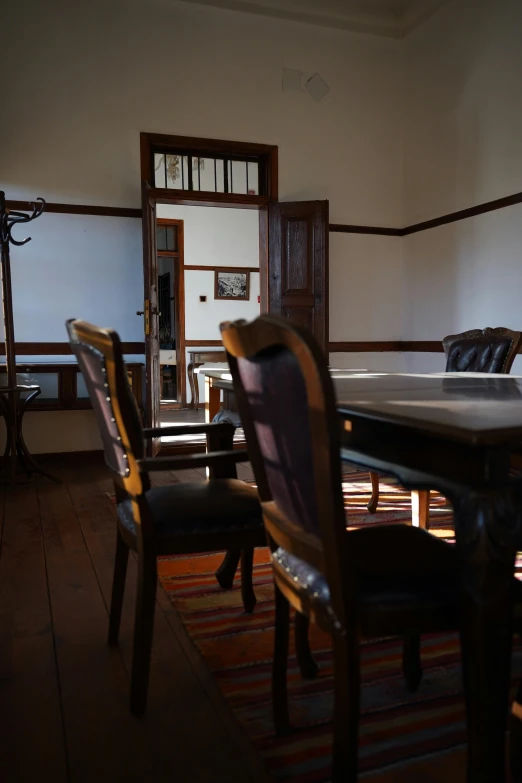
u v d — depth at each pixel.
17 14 4.60
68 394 4.70
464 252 5.11
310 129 5.49
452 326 5.30
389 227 5.88
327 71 5.52
